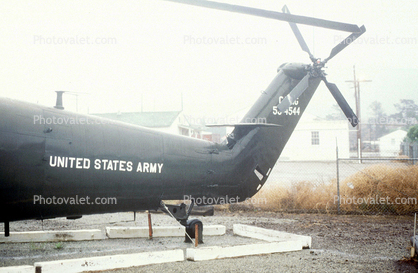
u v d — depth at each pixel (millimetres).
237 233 7617
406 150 24156
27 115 4770
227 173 6906
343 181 11352
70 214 5230
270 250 5934
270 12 4055
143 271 4852
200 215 9984
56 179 4871
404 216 9891
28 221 9094
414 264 5340
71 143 5035
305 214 10359
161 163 5977
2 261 5391
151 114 36469
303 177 18016
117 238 7156
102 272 4809
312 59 7457
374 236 7367
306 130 33625
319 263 5324
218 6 3801
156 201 6062
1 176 4434
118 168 5465
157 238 7242
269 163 7574
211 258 5480
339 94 7484
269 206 11094
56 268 4586
